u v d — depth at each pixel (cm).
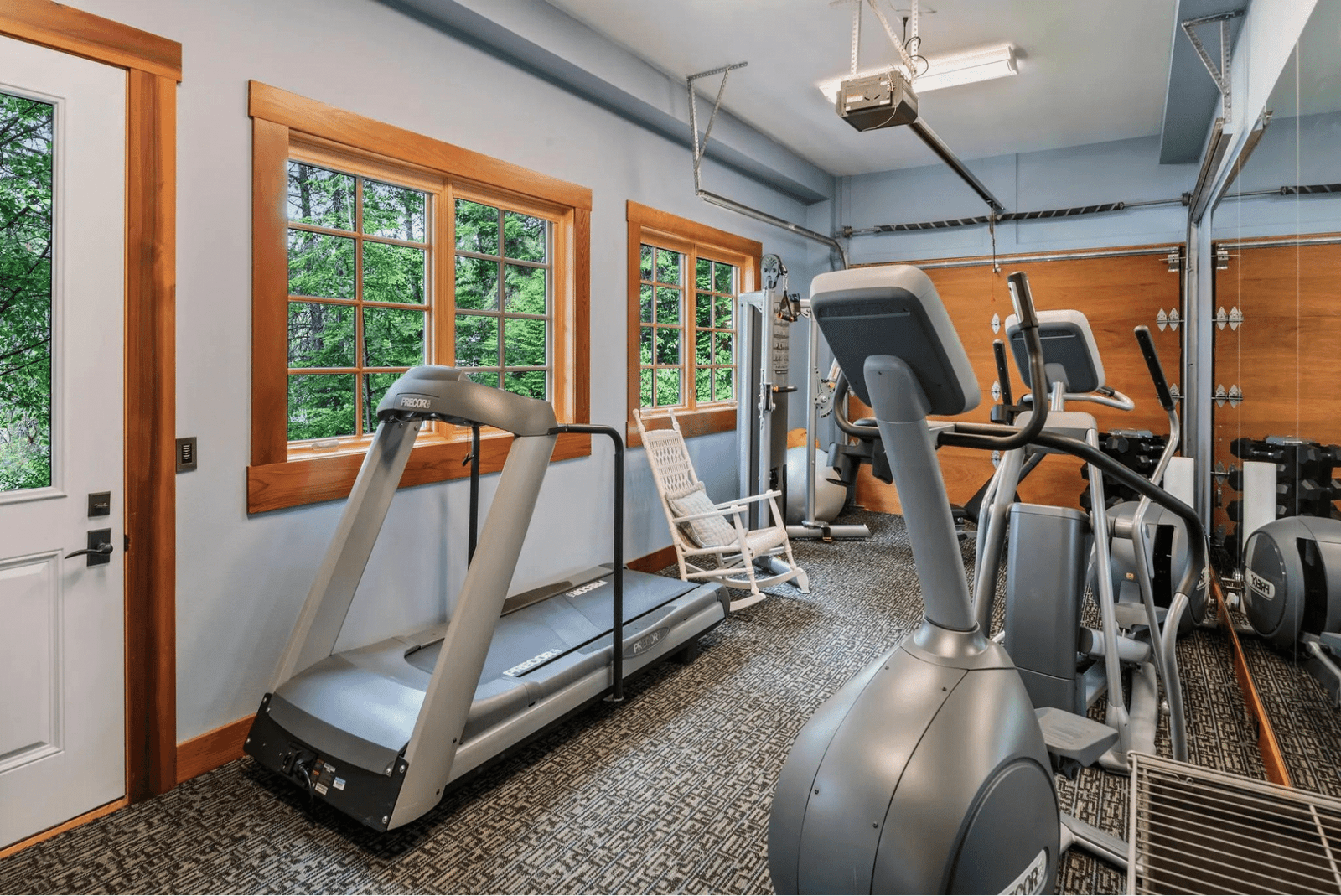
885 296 122
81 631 210
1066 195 602
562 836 208
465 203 362
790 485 622
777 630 378
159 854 198
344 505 283
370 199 315
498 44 343
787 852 140
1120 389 586
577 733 269
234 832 208
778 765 248
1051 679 249
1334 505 188
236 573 248
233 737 247
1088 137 571
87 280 209
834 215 707
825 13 367
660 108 438
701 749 258
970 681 142
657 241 497
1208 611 389
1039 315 244
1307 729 209
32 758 202
